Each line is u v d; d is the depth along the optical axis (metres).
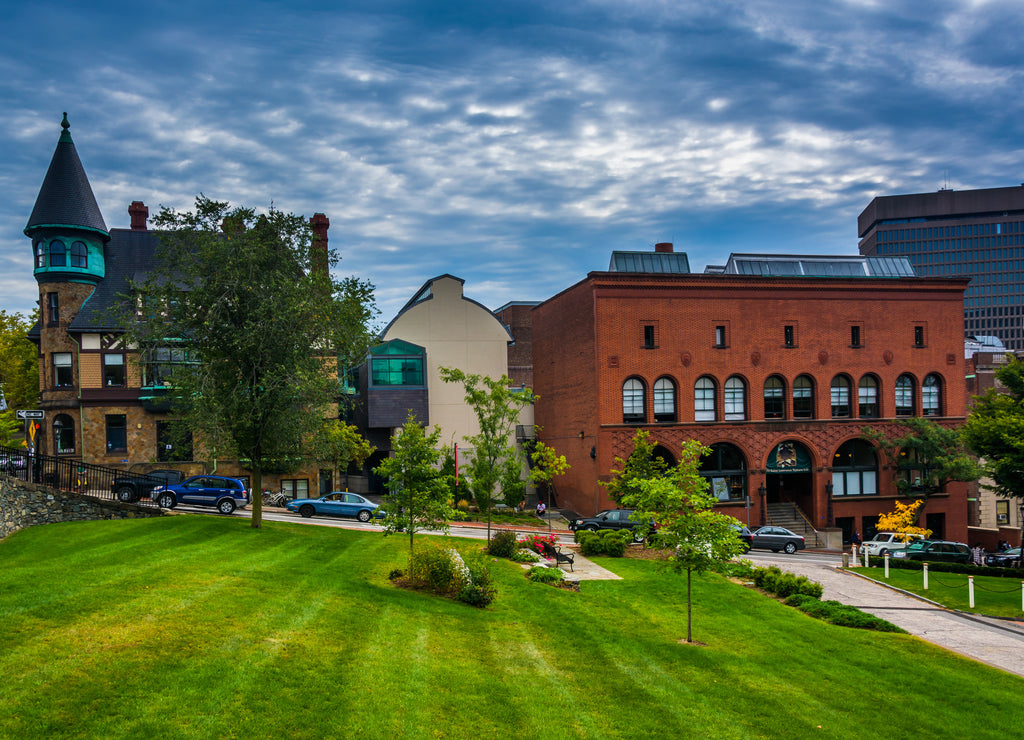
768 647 19.64
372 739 10.69
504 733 11.81
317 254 29.36
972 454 52.50
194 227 27.67
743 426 49.41
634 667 16.45
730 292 49.75
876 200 174.00
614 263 52.97
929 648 20.64
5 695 10.14
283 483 44.88
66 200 41.78
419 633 16.30
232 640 13.34
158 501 34.47
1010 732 14.48
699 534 20.02
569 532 42.09
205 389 26.50
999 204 167.25
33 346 53.09
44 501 29.28
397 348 52.66
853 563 35.97
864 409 52.38
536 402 59.94
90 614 13.74
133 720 10.00
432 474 22.34
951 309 53.78
